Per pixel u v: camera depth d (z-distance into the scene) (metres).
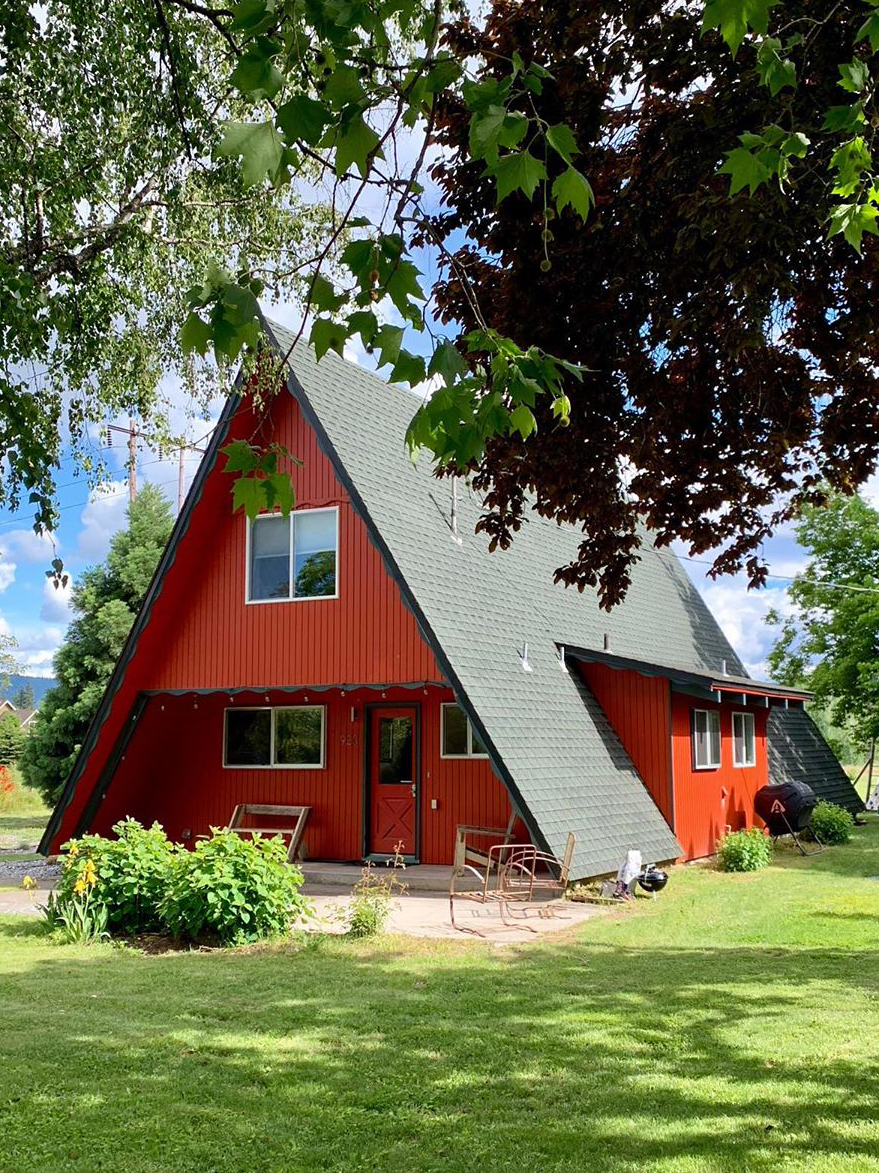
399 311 3.21
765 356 6.46
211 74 9.73
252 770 18.42
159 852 11.59
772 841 20.11
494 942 10.52
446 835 16.66
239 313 3.09
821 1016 7.39
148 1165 4.82
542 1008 7.66
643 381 6.27
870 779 33.78
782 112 4.95
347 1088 5.88
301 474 16.55
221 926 10.44
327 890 14.85
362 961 9.52
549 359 3.27
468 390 3.18
